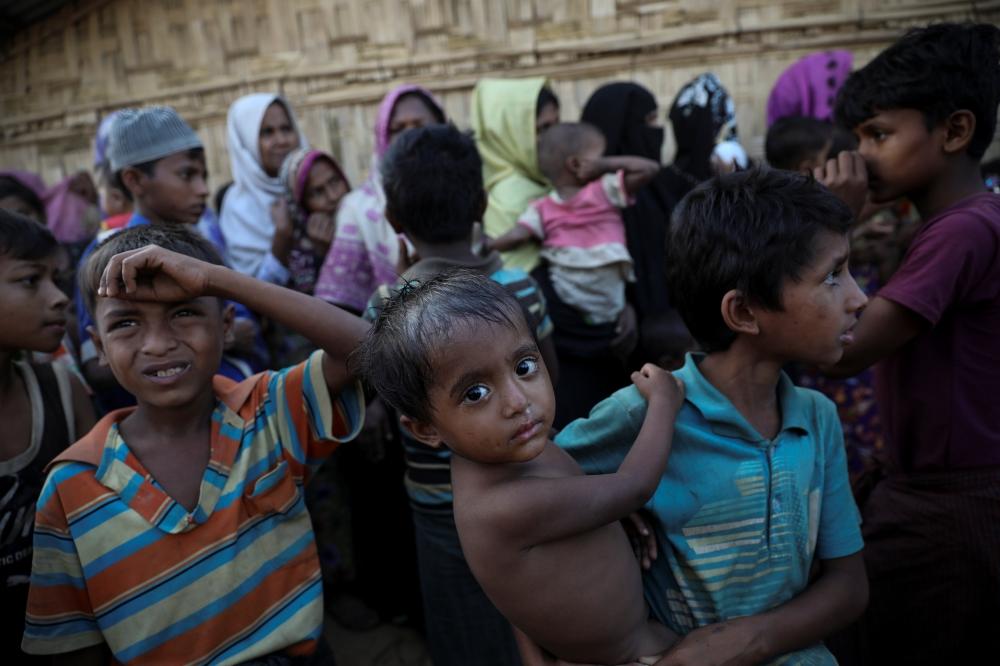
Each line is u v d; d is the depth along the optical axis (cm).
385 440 265
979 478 155
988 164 294
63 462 126
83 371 211
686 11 343
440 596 187
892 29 329
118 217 265
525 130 306
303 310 131
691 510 121
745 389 124
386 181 183
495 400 98
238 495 131
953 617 162
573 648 109
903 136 154
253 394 140
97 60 386
